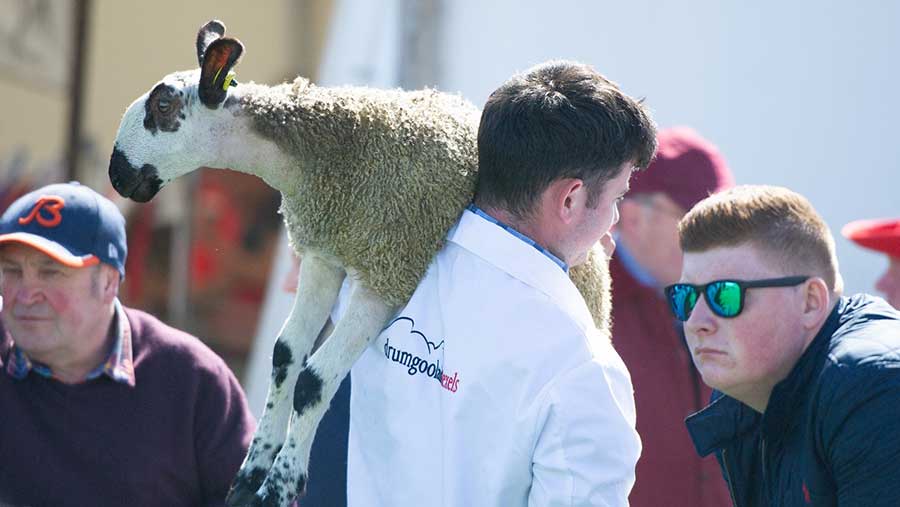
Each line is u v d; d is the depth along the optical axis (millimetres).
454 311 7105
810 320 7121
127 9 25359
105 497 8953
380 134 7051
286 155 7047
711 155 11977
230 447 9359
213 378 9414
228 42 6828
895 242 12469
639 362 11164
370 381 7406
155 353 9289
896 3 16516
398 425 7254
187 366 9320
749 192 7273
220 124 7000
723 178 12062
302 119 7012
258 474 7258
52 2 24422
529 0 17906
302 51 27469
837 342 6965
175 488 9227
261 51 27000
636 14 17703
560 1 17812
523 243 7062
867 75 16656
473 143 7348
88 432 8977
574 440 6793
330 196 7031
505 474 6988
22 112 24312
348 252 7082
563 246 7277
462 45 18109
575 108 6918
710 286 7113
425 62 17969
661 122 17641
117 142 7086
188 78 7105
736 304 7023
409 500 7195
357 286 7188
